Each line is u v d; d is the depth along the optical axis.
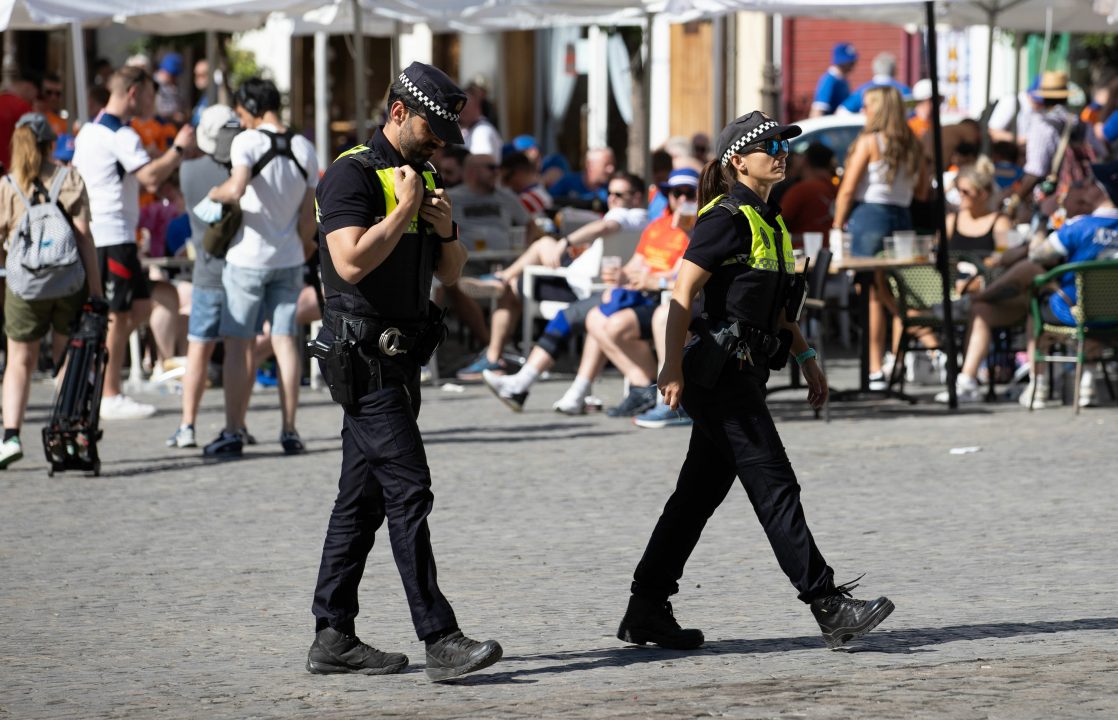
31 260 27.66
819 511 23.61
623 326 33.59
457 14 45.31
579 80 73.88
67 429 27.12
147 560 21.23
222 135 28.73
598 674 15.26
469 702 14.30
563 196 54.25
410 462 15.08
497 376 34.75
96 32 71.00
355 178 15.02
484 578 19.80
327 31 51.91
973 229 38.62
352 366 15.08
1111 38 64.00
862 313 35.69
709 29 69.38
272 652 16.56
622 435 31.67
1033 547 20.80
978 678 14.44
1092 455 27.80
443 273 15.70
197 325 30.11
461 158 45.41
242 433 29.77
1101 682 14.17
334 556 15.52
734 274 15.99
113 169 33.34
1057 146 48.19
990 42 46.81
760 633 16.84
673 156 47.31
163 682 15.38
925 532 21.95
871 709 13.44
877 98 36.28
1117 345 34.50
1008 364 38.50
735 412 15.91
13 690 15.16
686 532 16.31
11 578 20.27
